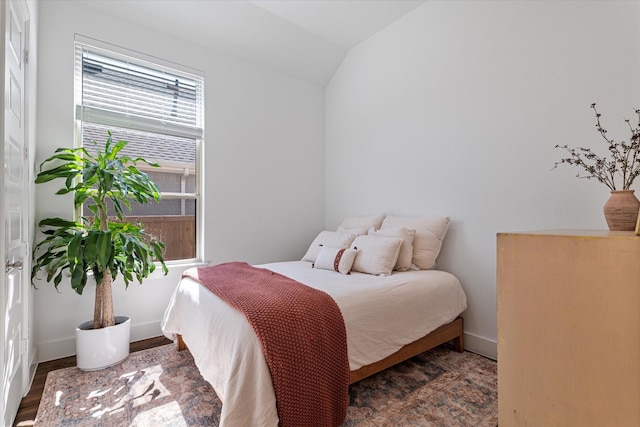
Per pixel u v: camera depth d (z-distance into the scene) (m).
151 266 2.34
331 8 2.87
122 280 2.50
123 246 2.08
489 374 2.00
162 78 2.79
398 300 1.90
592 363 0.84
